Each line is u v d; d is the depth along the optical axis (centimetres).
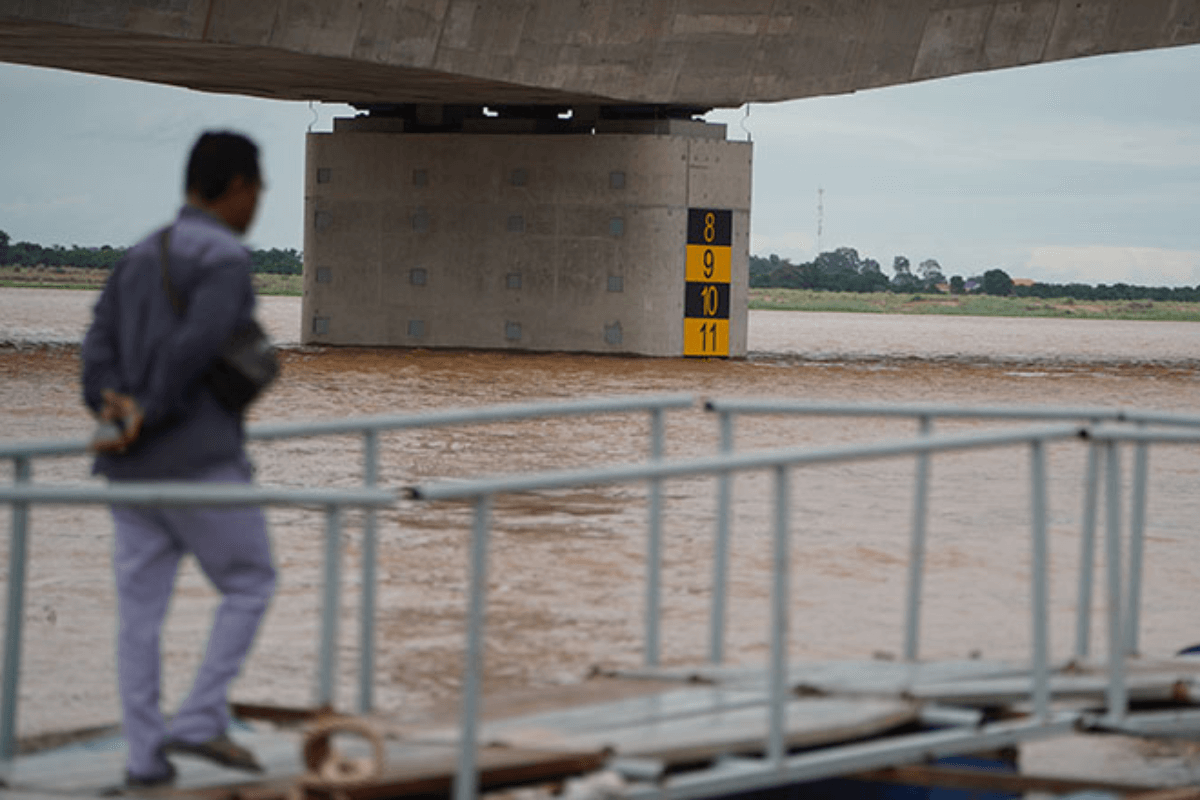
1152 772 1019
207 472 715
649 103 4928
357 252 5388
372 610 828
